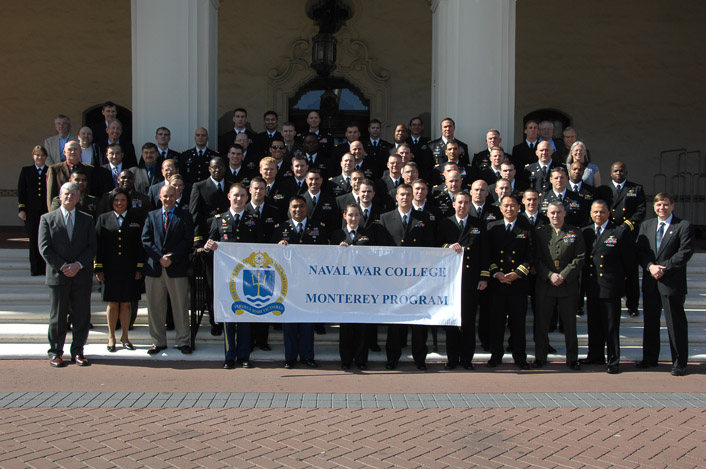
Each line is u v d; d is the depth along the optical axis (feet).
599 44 46.42
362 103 45.85
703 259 32.30
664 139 46.93
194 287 23.16
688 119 46.96
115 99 45.16
